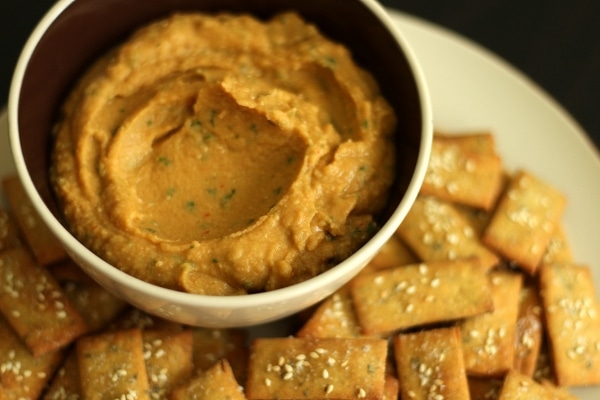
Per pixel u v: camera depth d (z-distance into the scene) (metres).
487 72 0.36
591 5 0.43
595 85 0.42
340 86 0.32
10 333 0.32
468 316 0.33
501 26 0.43
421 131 0.30
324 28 0.34
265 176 0.31
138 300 0.29
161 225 0.30
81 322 0.32
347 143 0.31
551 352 0.33
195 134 0.31
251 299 0.28
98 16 0.33
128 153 0.31
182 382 0.31
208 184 0.31
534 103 0.36
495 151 0.36
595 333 0.33
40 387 0.31
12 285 0.32
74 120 0.32
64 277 0.33
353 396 0.31
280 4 0.34
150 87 0.32
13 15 0.41
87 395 0.31
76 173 0.31
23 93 0.30
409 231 0.34
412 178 0.30
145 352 0.32
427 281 0.33
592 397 0.32
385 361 0.32
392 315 0.32
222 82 0.31
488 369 0.32
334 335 0.32
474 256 0.33
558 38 0.43
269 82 0.32
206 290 0.29
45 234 0.33
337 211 0.30
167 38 0.33
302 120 0.31
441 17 0.43
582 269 0.34
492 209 0.35
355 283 0.33
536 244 0.34
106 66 0.33
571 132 0.36
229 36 0.33
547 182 0.35
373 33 0.33
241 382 0.32
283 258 0.29
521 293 0.34
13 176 0.34
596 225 0.35
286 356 0.31
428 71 0.36
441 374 0.32
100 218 0.30
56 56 0.32
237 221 0.30
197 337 0.33
